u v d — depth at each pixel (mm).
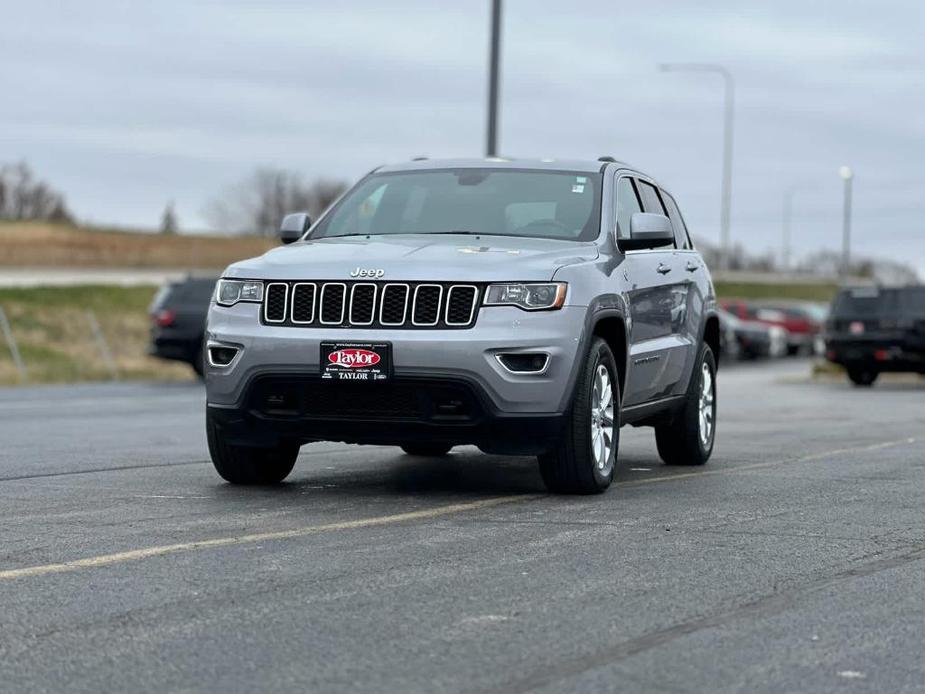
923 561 6730
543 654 4965
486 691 4512
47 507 8328
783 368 39375
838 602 5832
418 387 8430
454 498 8852
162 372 33250
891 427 15586
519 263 8625
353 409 8578
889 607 5750
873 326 27219
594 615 5551
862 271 118125
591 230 9594
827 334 27797
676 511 8305
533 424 8508
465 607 5664
